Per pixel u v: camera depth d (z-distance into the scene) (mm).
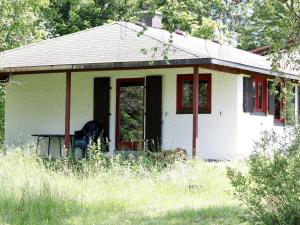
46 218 8727
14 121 22094
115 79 20062
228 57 17609
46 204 9242
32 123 21719
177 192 11508
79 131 20109
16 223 8320
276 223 6309
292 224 6199
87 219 8758
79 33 21094
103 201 9977
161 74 19234
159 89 19156
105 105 20078
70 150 18094
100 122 20156
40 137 21438
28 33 27016
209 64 15961
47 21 33312
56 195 9781
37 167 13258
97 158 13945
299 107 21844
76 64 17578
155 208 9758
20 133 20797
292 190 6223
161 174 13031
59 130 21156
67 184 11055
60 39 21000
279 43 9719
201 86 18922
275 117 20891
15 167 12836
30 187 10008
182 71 18922
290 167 6266
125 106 19844
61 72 19359
